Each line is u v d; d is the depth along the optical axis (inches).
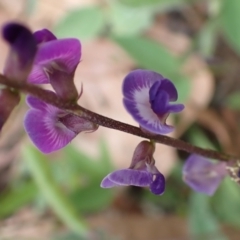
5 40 4.0
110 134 8.0
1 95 4.1
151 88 4.4
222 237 6.8
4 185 8.3
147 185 4.4
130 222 7.7
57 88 4.3
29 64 4.0
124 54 8.4
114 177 4.3
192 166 5.3
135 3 7.3
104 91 8.3
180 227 7.5
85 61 8.5
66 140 4.5
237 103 8.0
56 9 8.9
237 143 8.1
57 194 6.7
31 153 6.8
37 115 4.4
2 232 7.8
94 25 7.8
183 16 8.8
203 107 8.0
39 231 7.7
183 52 8.4
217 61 8.4
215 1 7.9
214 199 7.2
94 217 7.8
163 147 7.7
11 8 8.9
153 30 8.7
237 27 6.9
